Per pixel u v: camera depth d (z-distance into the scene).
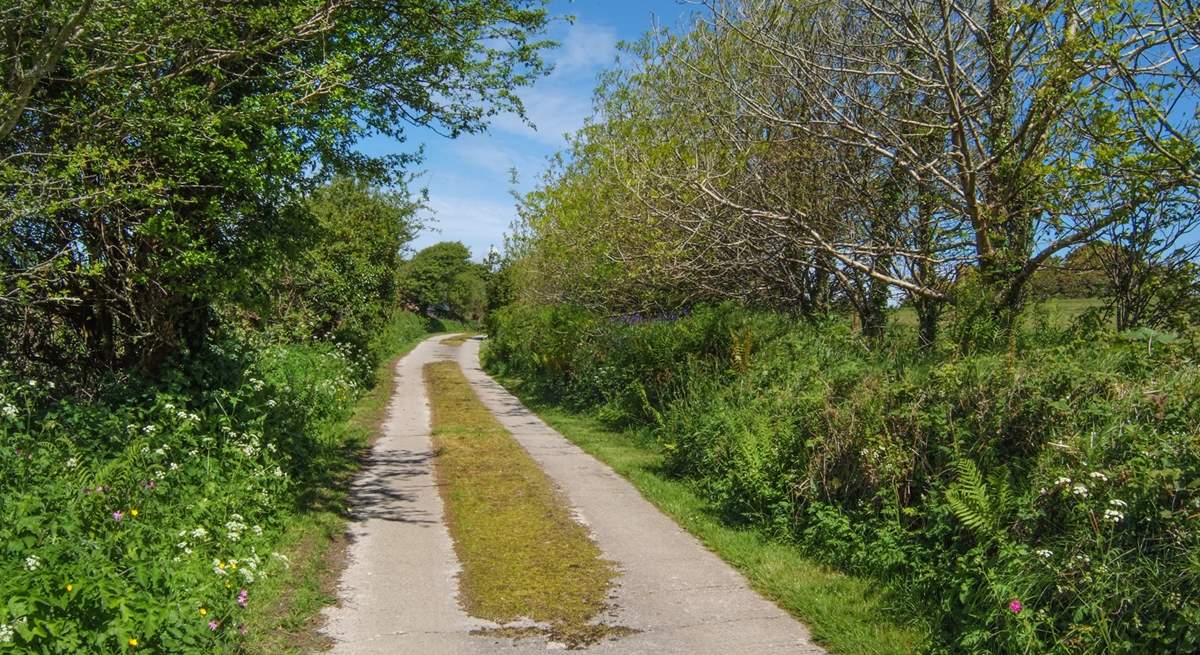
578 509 8.47
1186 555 4.06
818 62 10.44
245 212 8.39
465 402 18.67
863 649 4.87
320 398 13.15
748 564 6.52
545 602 5.76
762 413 8.77
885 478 6.32
